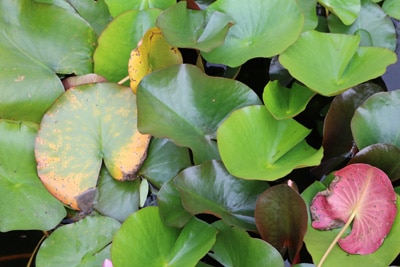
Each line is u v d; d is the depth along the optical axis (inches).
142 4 60.2
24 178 54.8
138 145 54.9
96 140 55.0
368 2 60.6
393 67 60.1
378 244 50.4
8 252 54.7
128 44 58.1
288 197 49.8
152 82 54.1
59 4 60.0
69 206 54.1
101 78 57.7
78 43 58.9
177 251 51.6
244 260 50.4
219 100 54.8
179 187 51.6
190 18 57.9
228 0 58.1
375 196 51.3
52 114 54.8
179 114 54.3
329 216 51.5
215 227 52.1
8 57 57.0
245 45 57.5
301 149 53.6
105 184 54.8
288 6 56.8
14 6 57.9
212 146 54.2
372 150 52.2
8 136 55.1
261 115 53.9
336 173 52.1
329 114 54.1
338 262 50.0
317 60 55.9
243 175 51.5
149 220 52.1
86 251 52.9
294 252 51.6
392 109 53.7
